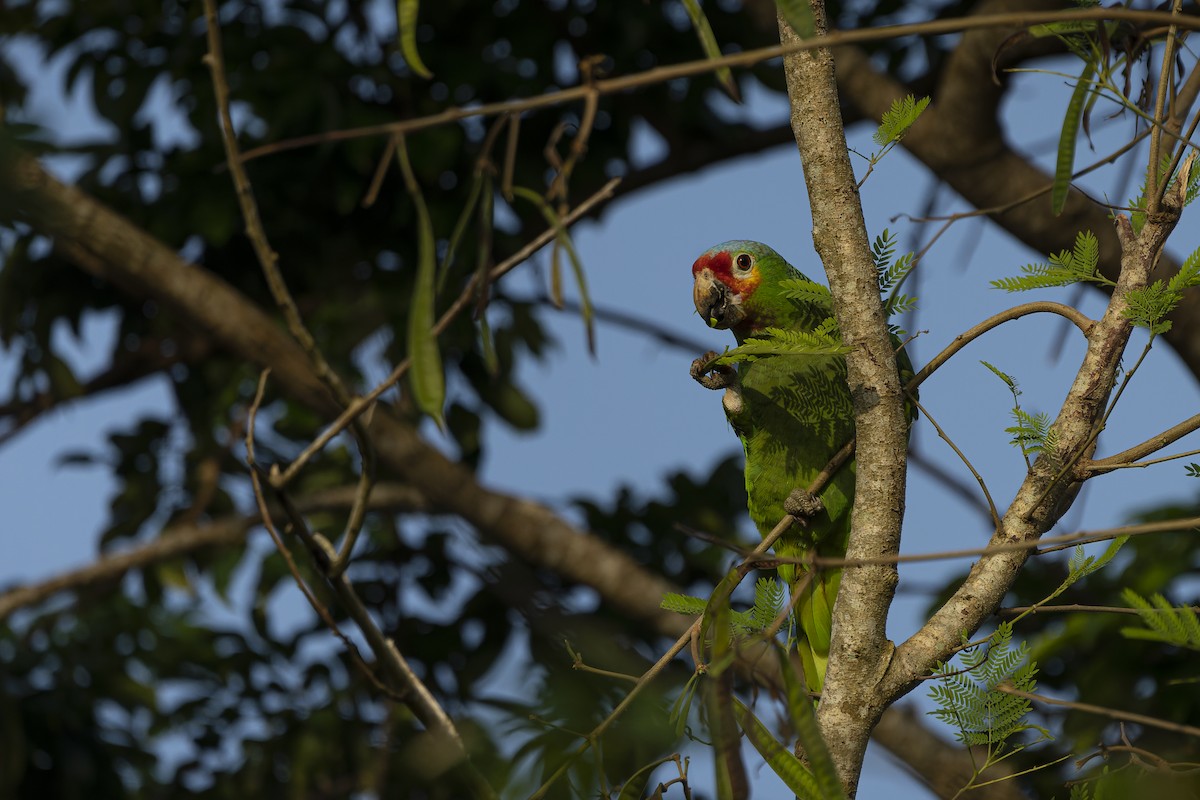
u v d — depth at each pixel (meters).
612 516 11.15
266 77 10.45
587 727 4.34
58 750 11.23
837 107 4.22
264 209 10.71
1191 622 3.42
